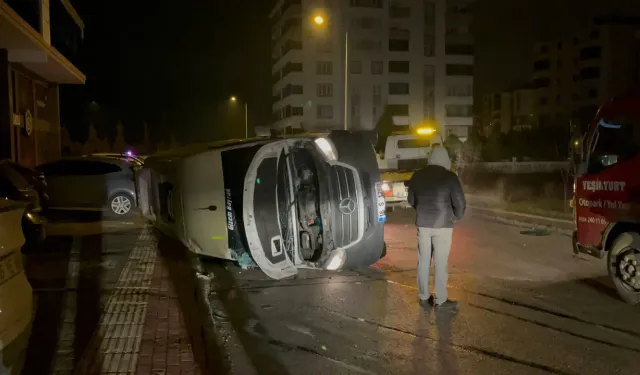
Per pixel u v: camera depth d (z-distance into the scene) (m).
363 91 70.94
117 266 8.58
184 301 6.65
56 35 19.92
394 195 14.57
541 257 9.70
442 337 5.75
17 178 9.77
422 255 6.80
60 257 9.27
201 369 4.62
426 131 17.38
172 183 9.02
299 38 68.81
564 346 5.49
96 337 5.38
